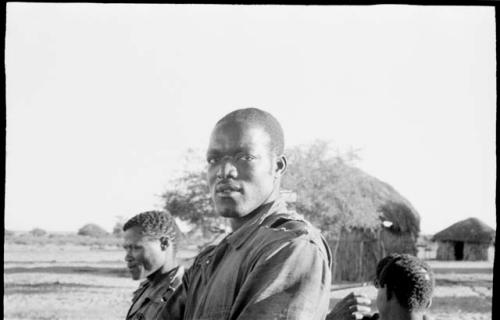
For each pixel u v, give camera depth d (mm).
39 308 6938
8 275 7512
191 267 2621
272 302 2137
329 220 8461
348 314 2441
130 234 3010
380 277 2477
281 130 2510
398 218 8766
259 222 2389
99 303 6859
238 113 2500
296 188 7980
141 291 3045
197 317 2357
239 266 2303
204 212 7523
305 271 2178
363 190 8414
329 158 8062
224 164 2426
